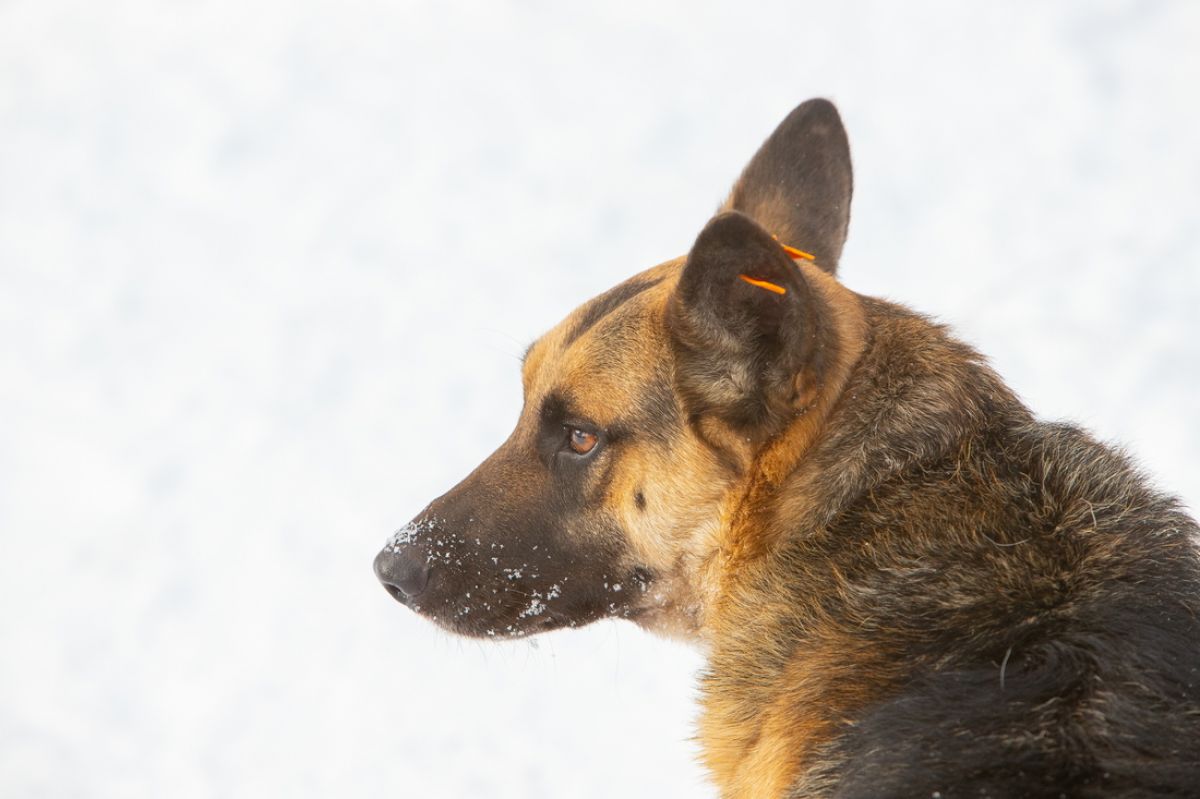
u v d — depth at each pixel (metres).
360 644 11.88
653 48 21.58
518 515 6.51
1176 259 14.99
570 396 6.33
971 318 14.35
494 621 6.54
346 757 10.70
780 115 19.72
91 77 21.98
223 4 23.38
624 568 6.36
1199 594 5.16
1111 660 4.77
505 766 10.41
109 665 11.98
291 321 17.16
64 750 10.96
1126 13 19.88
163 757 10.89
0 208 19.52
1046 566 5.18
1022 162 17.64
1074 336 13.77
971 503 5.43
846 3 21.70
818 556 5.62
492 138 20.16
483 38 22.17
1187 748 4.48
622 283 6.73
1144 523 5.36
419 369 15.96
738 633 5.77
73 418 15.67
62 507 14.12
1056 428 5.71
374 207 19.17
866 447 5.68
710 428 5.93
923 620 5.21
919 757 4.66
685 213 18.06
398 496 13.77
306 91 21.45
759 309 5.64
